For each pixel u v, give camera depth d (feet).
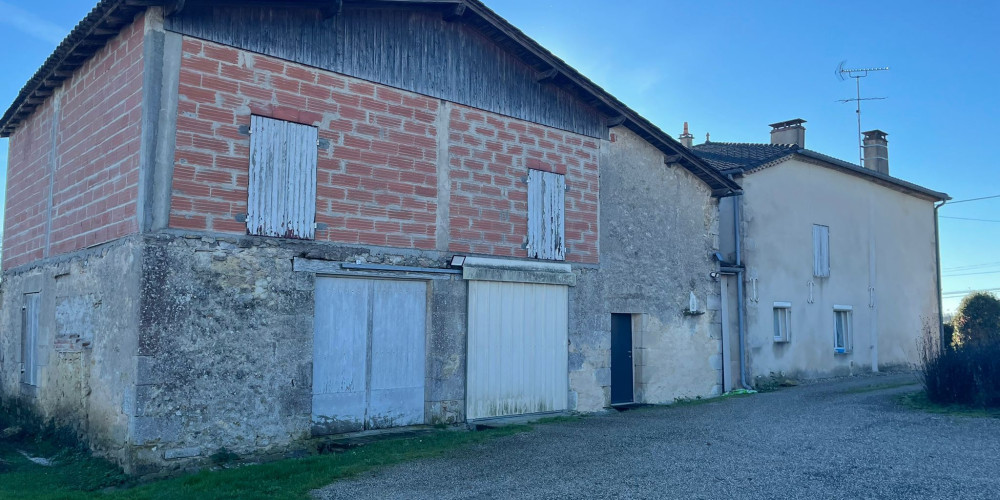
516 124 35.83
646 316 41.65
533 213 36.11
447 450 26.48
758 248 50.85
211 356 25.40
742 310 48.98
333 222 28.96
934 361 37.70
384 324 30.73
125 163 26.05
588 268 38.65
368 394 30.07
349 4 29.91
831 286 56.95
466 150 33.65
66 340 29.94
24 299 35.81
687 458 24.31
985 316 74.43
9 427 32.89
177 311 24.79
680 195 44.34
